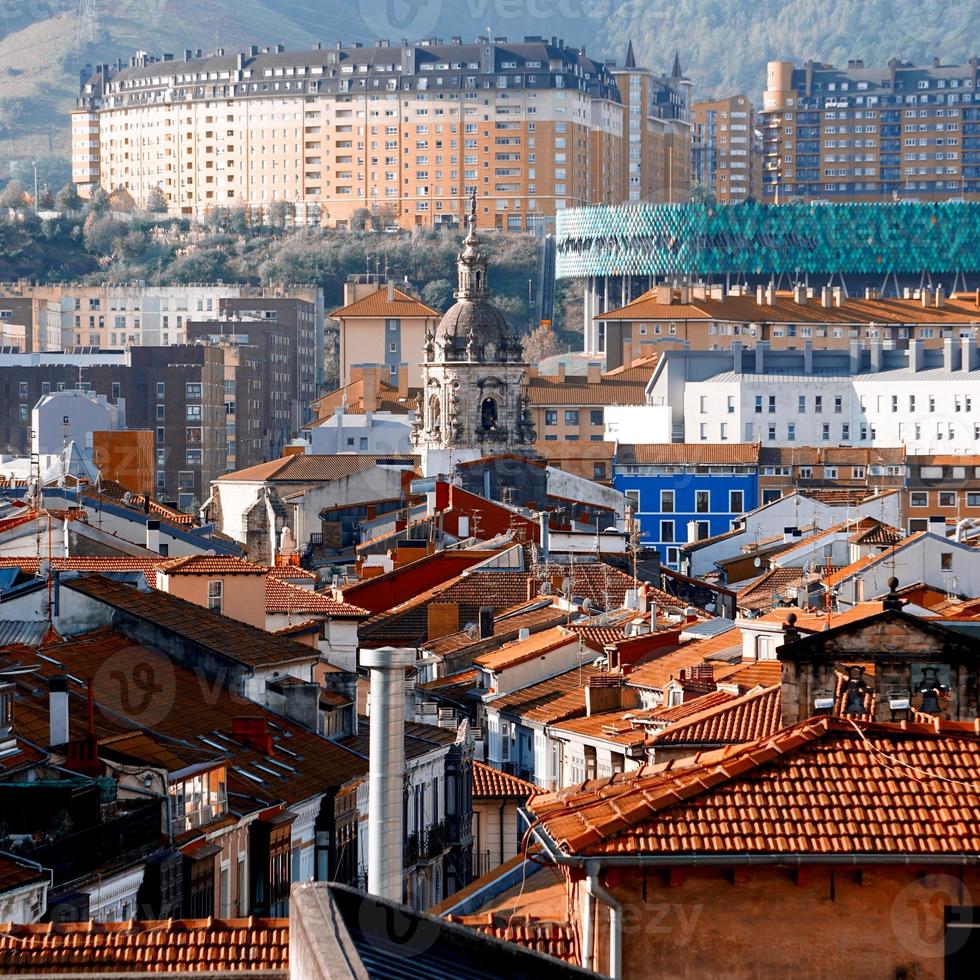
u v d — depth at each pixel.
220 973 110.44
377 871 118.81
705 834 106.62
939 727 113.50
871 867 105.50
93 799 160.62
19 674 190.38
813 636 131.50
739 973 105.44
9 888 143.00
